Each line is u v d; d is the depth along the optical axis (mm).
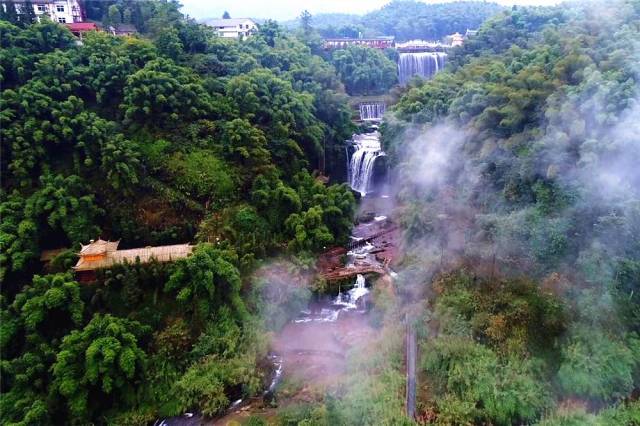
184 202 45688
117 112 48531
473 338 32156
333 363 37438
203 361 34469
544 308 31000
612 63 41094
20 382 30406
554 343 29703
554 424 26312
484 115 45750
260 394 34469
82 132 43000
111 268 36250
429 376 31516
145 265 37000
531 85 44531
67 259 36781
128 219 43281
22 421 28484
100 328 32156
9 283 36375
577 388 27500
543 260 34094
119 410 32125
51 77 45594
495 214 39750
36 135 40938
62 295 33312
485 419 27875
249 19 99000
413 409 29203
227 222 44969
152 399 32656
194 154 48031
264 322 38906
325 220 48906
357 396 30562
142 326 34625
